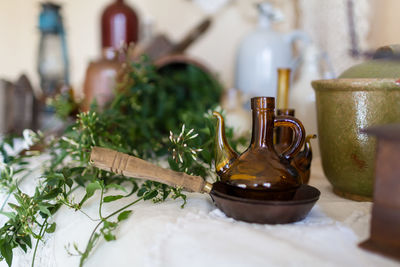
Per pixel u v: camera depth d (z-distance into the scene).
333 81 0.64
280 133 0.72
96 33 2.03
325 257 0.43
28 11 2.20
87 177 0.70
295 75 1.04
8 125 1.32
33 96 1.40
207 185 0.56
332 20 1.32
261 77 1.27
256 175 0.54
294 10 1.45
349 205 0.60
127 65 1.09
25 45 2.22
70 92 1.28
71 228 0.61
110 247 0.51
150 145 0.94
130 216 0.56
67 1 2.09
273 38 1.27
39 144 0.96
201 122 0.95
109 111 0.87
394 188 0.43
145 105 1.07
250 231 0.48
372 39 1.33
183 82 1.33
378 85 0.60
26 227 0.62
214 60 1.74
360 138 0.62
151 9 1.85
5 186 0.74
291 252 0.43
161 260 0.45
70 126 0.82
